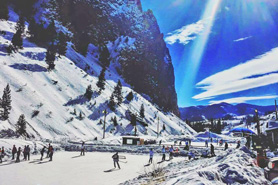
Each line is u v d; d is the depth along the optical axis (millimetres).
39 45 95000
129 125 80938
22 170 17156
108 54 146375
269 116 144250
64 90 74875
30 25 97062
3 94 50469
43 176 15086
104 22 173250
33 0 141375
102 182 13430
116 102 91688
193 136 72375
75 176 15258
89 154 31000
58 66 86750
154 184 8594
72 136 54062
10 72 63969
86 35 154375
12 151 22875
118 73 150000
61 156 27594
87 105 75000
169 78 191000
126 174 16172
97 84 93688
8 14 112688
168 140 65000
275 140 21188
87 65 114625
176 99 193375
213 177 5852
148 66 168375
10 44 74625
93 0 174125
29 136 44625
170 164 19828
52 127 53562
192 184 4957
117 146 38688
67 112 64625
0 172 16109
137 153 34188
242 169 7105
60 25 143625
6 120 44844
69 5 158375
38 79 70938
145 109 112938
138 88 153125
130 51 163500
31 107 55844
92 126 65500
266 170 7820
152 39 193250
